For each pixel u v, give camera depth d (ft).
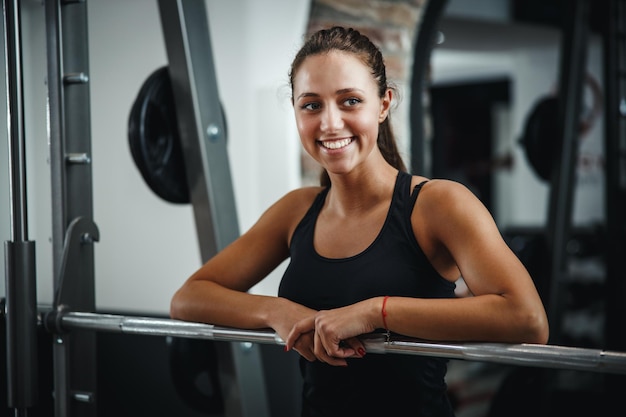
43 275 7.18
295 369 10.01
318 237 5.23
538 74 28.45
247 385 7.86
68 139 6.35
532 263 20.03
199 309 5.46
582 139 26.00
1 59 6.38
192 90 7.78
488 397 14.34
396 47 11.72
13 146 5.61
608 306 15.07
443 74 34.06
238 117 10.49
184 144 7.93
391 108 5.52
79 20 6.46
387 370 4.96
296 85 4.96
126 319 5.68
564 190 14.29
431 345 4.51
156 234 10.43
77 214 6.39
